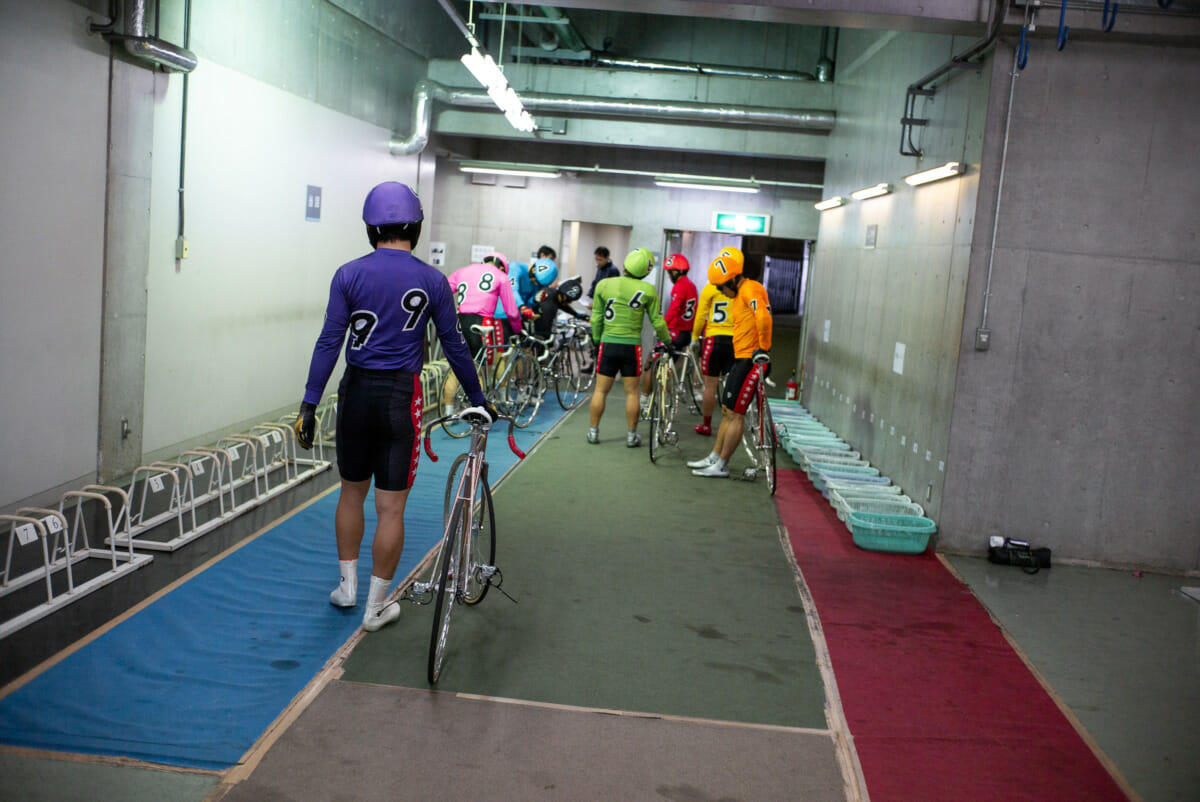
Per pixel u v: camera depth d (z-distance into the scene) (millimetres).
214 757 2643
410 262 3467
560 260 13117
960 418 5289
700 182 11438
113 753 2621
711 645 3768
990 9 4859
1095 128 5047
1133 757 3098
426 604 3670
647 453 7621
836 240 8898
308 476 5945
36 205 4680
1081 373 5238
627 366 7598
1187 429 5246
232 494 5000
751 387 6555
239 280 6992
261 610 3738
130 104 5430
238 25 6648
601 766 2762
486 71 7086
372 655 3400
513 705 3100
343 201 8859
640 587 4410
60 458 5043
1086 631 4305
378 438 3506
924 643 3979
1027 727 3246
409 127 10531
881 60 7508
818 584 4668
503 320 8117
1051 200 5105
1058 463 5312
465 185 13000
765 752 2918
